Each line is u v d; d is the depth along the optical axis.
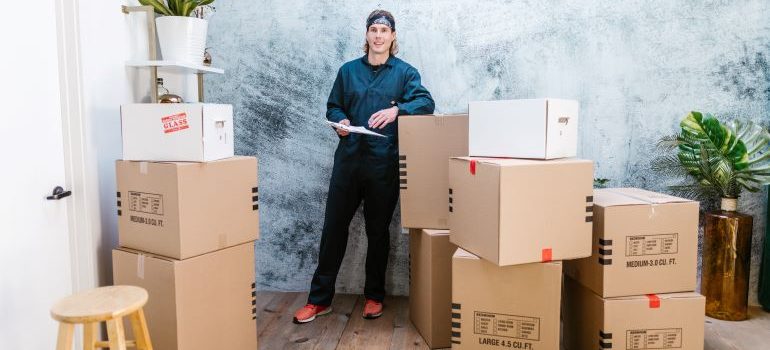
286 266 3.26
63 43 1.94
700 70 2.92
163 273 1.85
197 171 1.89
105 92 2.11
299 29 3.09
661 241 2.03
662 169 2.89
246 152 3.21
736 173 2.66
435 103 3.04
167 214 1.86
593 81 2.97
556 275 1.96
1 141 1.66
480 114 2.14
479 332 2.07
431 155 2.47
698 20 2.89
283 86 3.14
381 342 2.54
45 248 1.88
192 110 1.90
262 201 3.23
